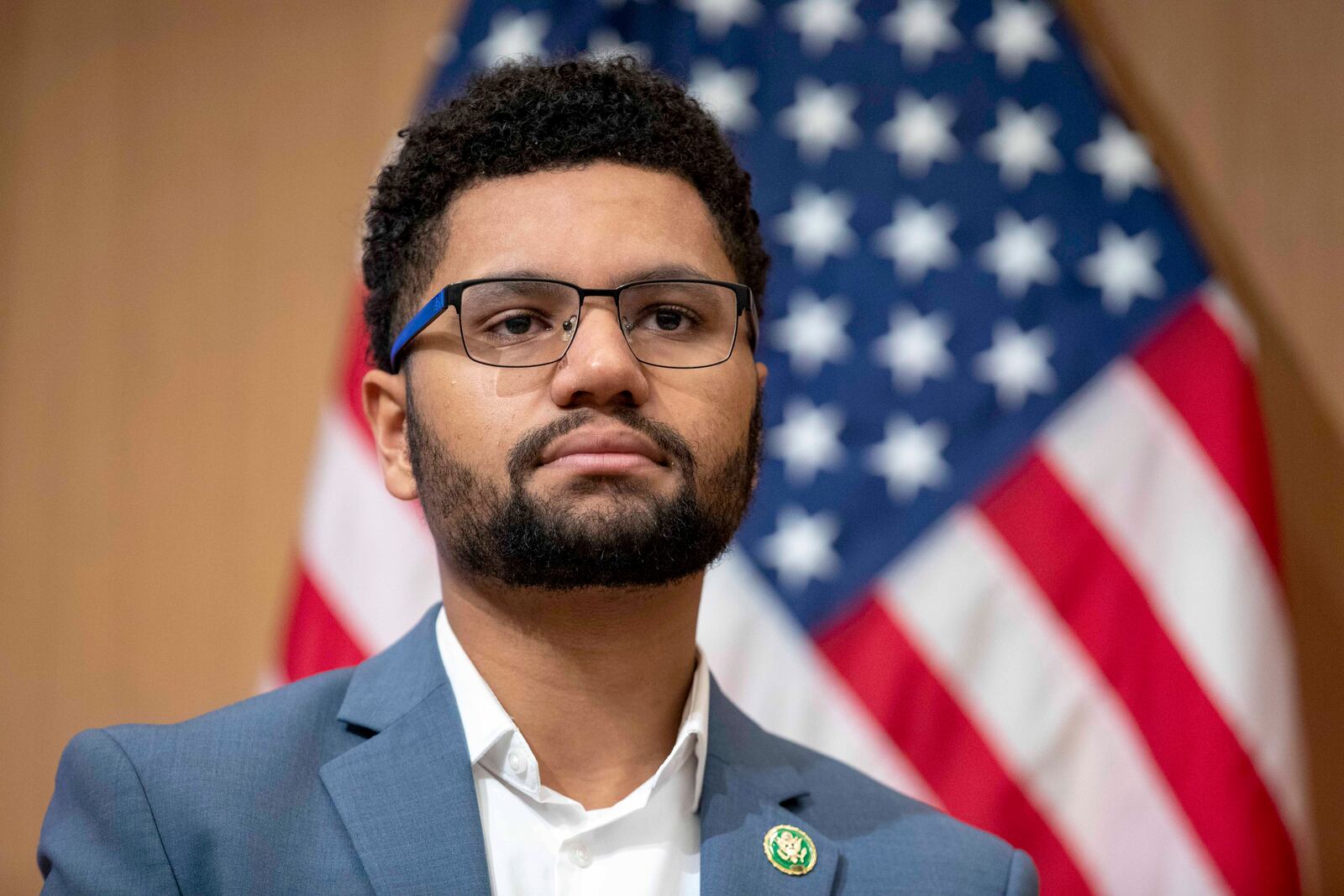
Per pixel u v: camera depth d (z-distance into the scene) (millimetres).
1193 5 6207
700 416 2631
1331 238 6059
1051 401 5395
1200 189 6098
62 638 6082
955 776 5195
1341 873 5645
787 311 5547
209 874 2459
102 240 6324
